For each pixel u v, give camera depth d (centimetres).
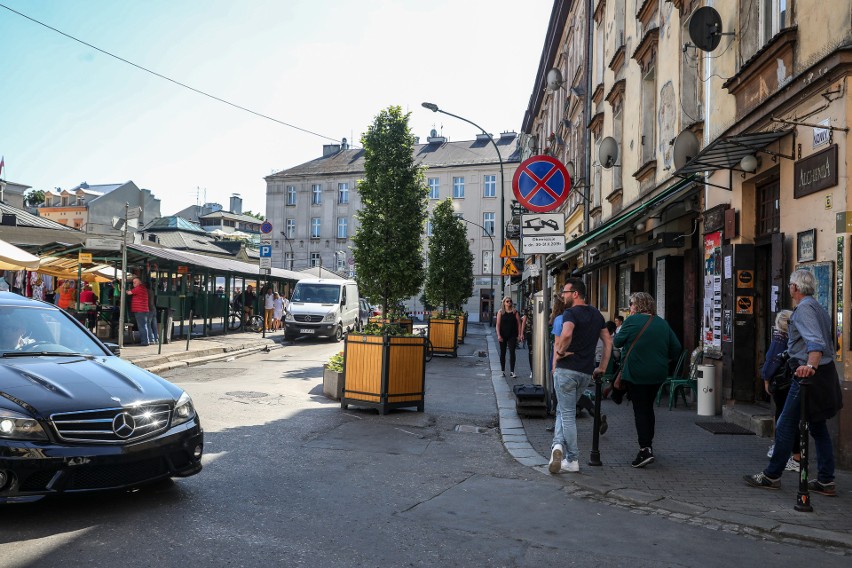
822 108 711
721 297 981
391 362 980
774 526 491
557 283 2817
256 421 883
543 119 3834
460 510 526
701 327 1134
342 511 511
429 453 741
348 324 2719
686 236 1198
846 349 660
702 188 1089
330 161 7231
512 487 602
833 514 522
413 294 1411
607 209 1858
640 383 674
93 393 491
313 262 6988
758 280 934
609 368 1107
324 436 806
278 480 596
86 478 466
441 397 1198
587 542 459
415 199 1390
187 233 6744
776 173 861
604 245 1797
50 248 1961
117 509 491
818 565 427
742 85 924
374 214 1388
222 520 476
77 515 474
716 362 1005
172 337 2272
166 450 505
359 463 678
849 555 448
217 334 2583
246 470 627
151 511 489
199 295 2445
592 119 2012
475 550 436
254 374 1430
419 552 428
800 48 770
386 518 498
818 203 718
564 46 2862
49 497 497
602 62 2020
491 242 6319
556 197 933
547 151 3378
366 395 988
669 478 631
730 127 940
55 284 2444
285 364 1667
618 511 536
